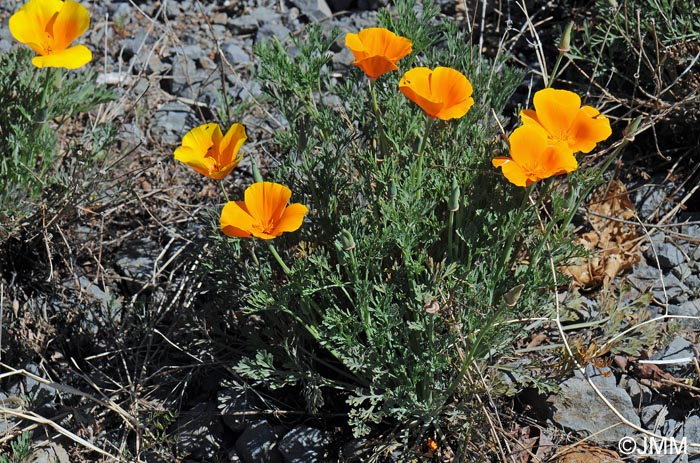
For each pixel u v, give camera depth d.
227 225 1.49
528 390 1.60
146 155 1.80
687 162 1.77
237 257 1.59
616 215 1.73
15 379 1.65
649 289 1.68
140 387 1.64
